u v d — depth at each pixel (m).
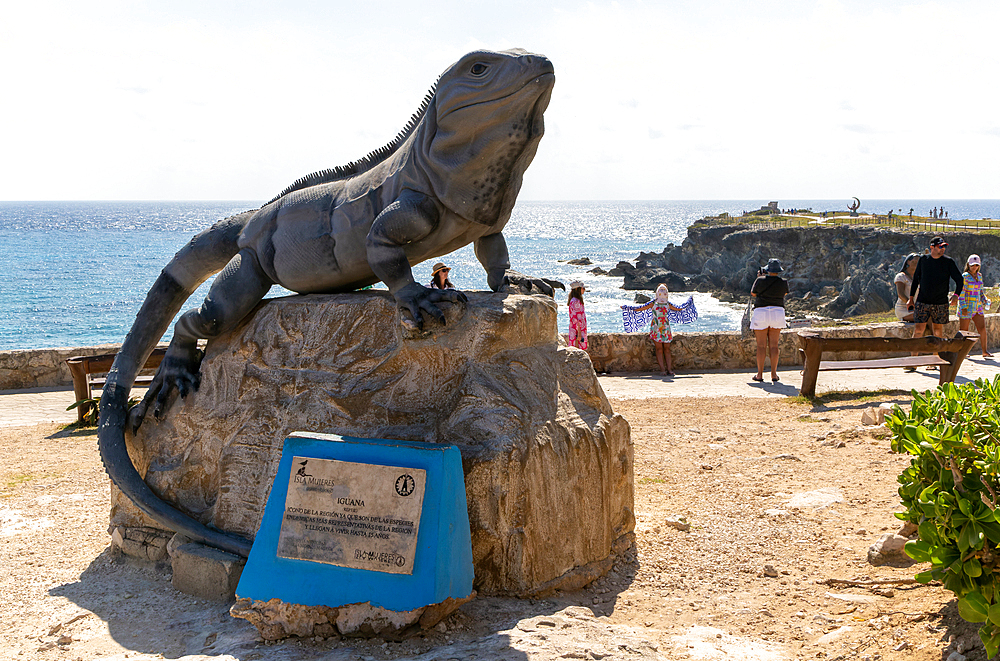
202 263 5.34
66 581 4.90
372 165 4.88
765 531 5.39
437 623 3.69
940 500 3.46
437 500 3.64
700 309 52.19
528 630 3.57
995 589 3.28
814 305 54.81
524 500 4.08
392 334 4.48
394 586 3.55
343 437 3.95
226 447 4.78
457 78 4.18
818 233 58.38
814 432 8.41
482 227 4.60
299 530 3.76
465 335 4.36
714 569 4.78
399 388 4.39
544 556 4.23
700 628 3.95
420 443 3.81
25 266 79.19
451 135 4.23
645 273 64.38
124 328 41.22
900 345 10.26
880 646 3.59
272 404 4.68
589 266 88.25
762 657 3.58
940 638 3.54
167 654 3.81
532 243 137.12
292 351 4.73
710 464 7.24
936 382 11.48
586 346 12.50
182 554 4.61
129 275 70.31
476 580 4.09
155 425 5.17
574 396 4.75
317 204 4.80
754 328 11.95
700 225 85.69
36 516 6.22
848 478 6.54
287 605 3.66
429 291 4.29
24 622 4.27
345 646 3.58
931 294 11.97
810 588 4.45
